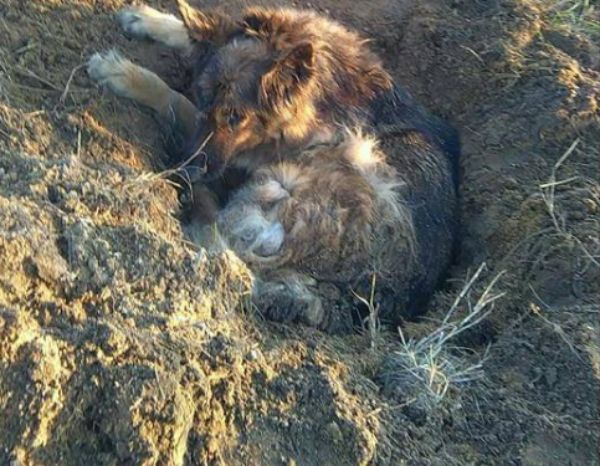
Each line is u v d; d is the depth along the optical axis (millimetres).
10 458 1027
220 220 1622
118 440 1075
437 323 1556
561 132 1796
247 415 1173
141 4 1864
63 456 1061
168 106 1668
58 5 1706
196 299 1268
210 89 1640
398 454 1227
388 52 2080
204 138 1626
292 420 1191
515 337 1458
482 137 1875
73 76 1605
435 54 2049
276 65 1612
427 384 1321
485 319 1546
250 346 1254
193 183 1615
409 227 1653
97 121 1551
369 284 1598
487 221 1738
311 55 1611
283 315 1465
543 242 1631
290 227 1628
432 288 1666
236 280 1346
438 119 1910
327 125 1711
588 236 1604
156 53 1787
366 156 1696
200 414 1142
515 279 1607
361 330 1534
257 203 1643
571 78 1891
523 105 1876
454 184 1794
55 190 1306
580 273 1559
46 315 1135
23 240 1169
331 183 1655
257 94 1625
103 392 1091
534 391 1367
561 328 1425
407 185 1697
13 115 1438
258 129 1660
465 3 2127
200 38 1698
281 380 1224
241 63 1633
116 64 1632
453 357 1435
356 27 2070
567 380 1368
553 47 1994
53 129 1484
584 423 1315
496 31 2025
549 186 1699
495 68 1962
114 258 1238
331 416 1210
